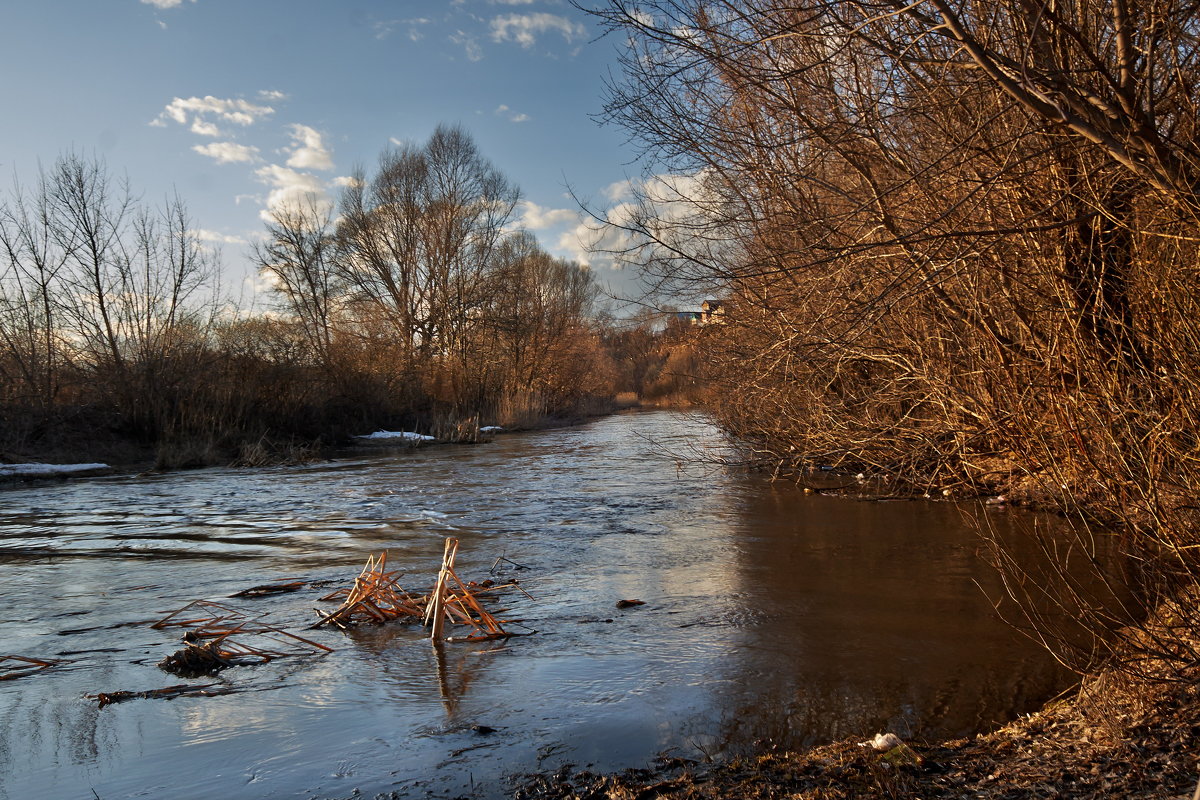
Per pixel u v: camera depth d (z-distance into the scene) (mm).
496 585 7402
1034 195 6664
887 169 8211
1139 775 3197
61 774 3896
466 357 36781
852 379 12234
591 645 5645
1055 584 6641
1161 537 4711
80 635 6137
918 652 5316
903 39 5828
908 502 11125
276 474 17906
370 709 4586
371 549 9141
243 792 3664
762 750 3949
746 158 8594
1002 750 3715
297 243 34031
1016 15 5324
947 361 9672
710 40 6234
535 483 15102
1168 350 5355
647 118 8281
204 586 7586
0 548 9648
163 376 22203
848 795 3299
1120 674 4102
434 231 37594
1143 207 6039
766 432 14453
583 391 48969
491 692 4801
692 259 8836
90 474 17953
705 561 8156
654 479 15195
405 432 29359
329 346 30109
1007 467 10414
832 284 8461
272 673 5195
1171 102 5457
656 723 4324
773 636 5742
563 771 3775
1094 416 5434
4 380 19641
